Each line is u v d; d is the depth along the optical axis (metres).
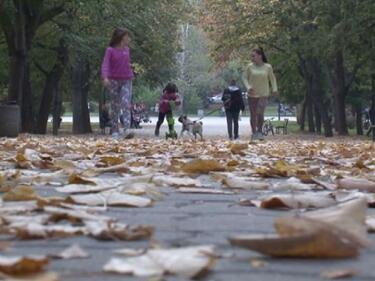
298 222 3.19
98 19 35.12
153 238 3.73
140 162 9.30
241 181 6.52
